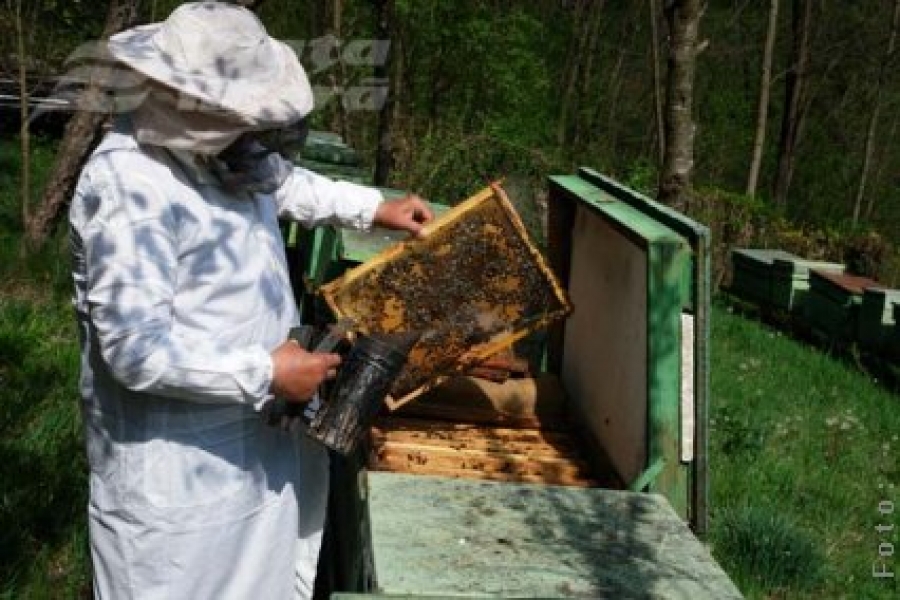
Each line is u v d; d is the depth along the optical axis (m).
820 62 28.55
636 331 3.09
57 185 7.58
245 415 2.34
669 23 6.31
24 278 7.09
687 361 2.81
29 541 3.74
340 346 2.42
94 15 9.06
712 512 4.79
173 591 2.30
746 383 7.74
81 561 3.70
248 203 2.37
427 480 2.51
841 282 10.72
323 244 4.43
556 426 3.72
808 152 31.64
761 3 30.53
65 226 7.78
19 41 7.86
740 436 6.01
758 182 31.42
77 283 2.32
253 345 2.24
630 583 2.07
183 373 2.14
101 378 2.31
